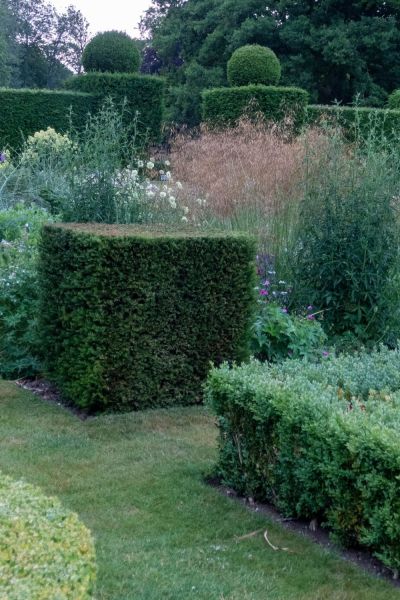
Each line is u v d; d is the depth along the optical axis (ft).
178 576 10.14
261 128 34.27
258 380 12.70
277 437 11.98
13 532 7.32
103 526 11.66
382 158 22.58
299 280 22.56
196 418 16.90
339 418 10.85
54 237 17.62
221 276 17.61
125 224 20.07
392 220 21.70
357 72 75.31
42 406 17.53
